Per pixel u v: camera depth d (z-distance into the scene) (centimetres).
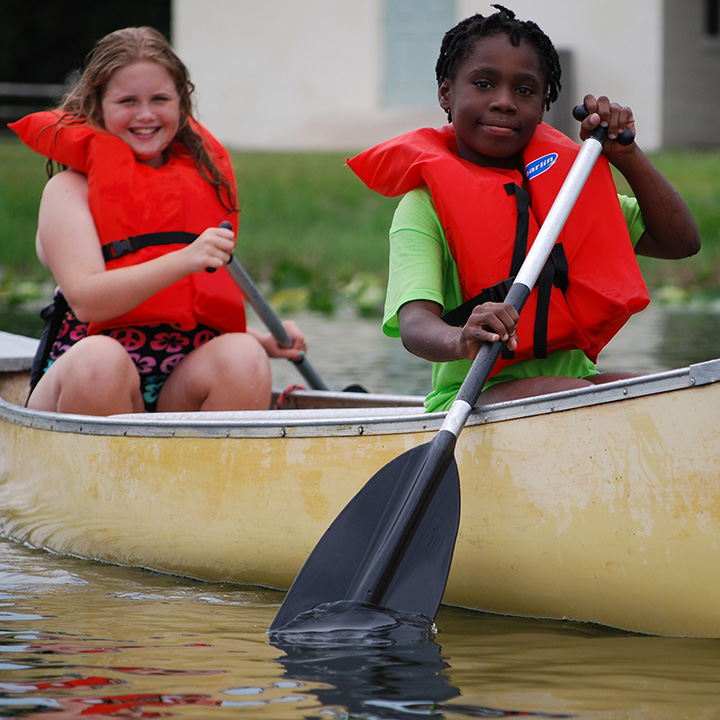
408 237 776
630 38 4644
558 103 4728
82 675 580
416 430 717
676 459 630
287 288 2684
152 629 669
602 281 762
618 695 551
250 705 538
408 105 5112
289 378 1545
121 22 7319
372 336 2022
